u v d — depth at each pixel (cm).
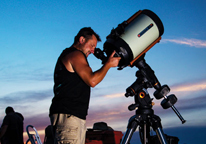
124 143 234
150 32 253
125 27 252
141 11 265
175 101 254
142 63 254
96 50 246
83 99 205
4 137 541
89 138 339
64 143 197
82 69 197
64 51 213
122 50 242
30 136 278
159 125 236
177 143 284
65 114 199
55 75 210
